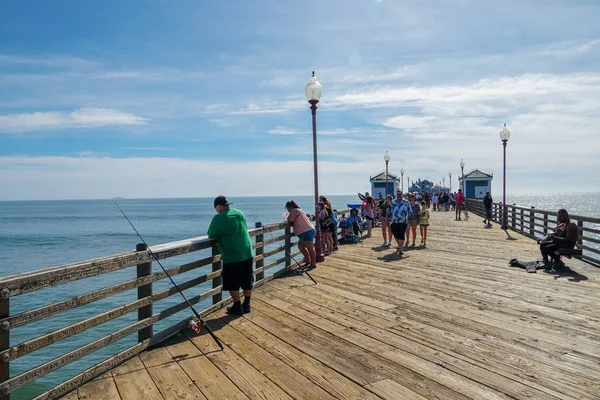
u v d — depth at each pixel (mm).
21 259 32344
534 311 5758
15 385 3004
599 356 4168
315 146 9961
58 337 3365
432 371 3824
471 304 6125
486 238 14805
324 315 5594
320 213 10750
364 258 10492
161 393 3441
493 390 3449
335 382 3611
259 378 3703
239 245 5469
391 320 5371
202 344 4566
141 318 4484
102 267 3809
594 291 6891
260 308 5961
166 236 51438
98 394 3432
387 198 12758
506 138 17641
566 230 8594
